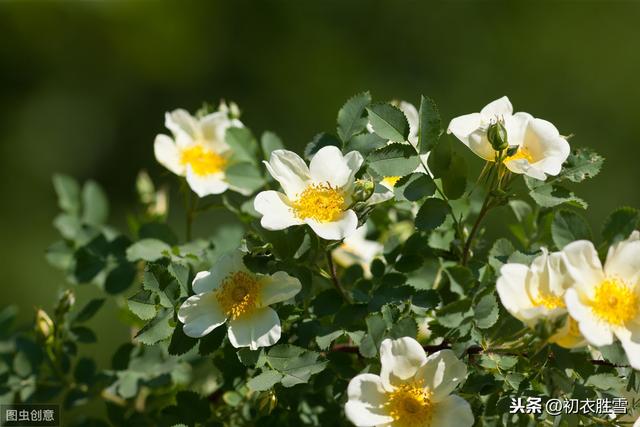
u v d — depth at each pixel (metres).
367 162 0.93
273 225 0.91
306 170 0.93
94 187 1.13
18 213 2.78
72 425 1.06
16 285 2.48
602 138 2.88
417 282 0.96
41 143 2.90
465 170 0.95
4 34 2.92
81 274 1.05
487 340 0.92
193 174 1.03
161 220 1.10
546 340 0.87
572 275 0.87
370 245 1.07
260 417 0.97
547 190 0.93
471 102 2.94
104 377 1.06
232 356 0.96
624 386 0.92
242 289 0.92
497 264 0.93
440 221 0.94
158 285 0.92
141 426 1.04
